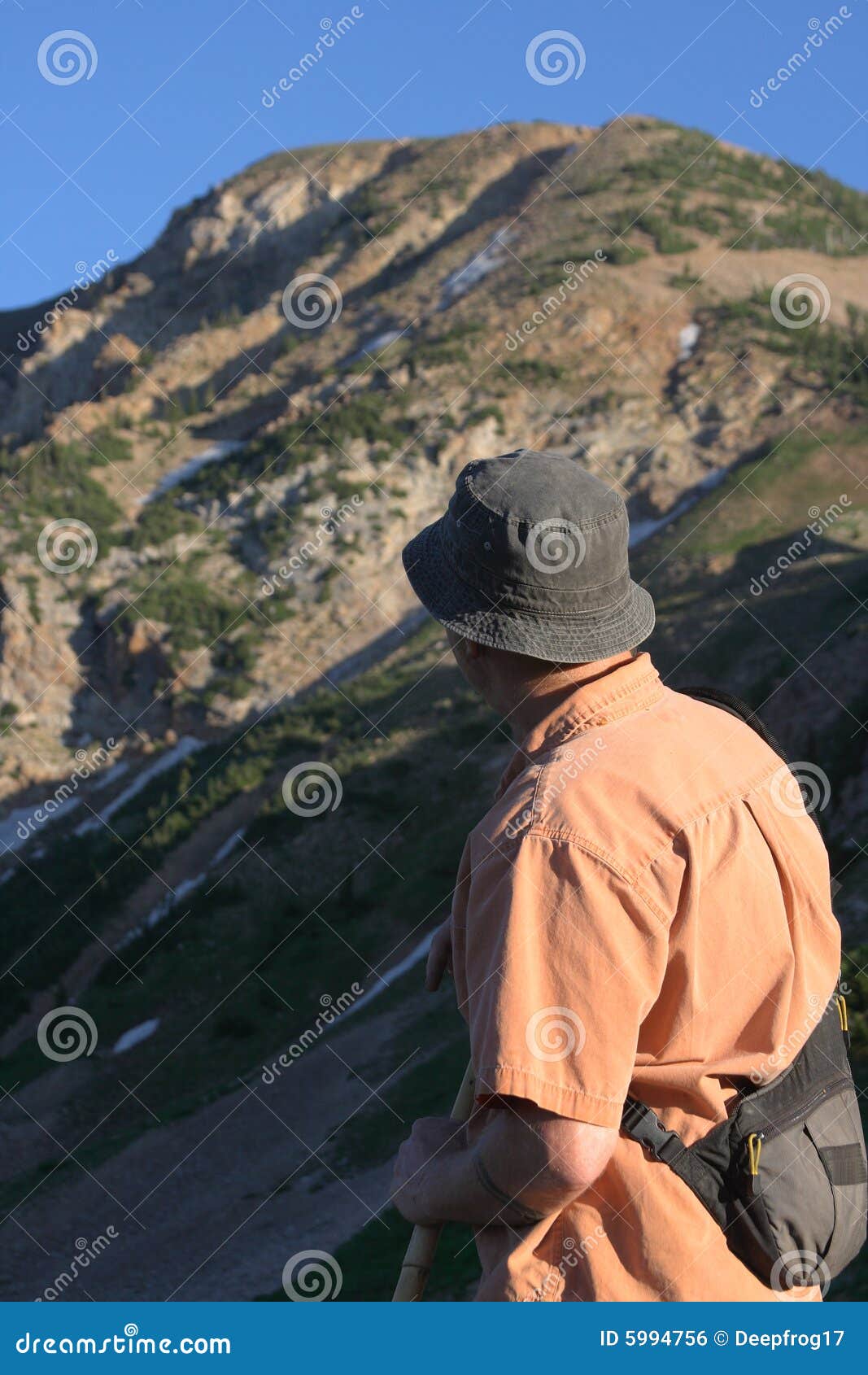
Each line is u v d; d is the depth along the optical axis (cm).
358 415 7806
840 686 3441
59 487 8150
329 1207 2230
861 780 2797
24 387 11456
